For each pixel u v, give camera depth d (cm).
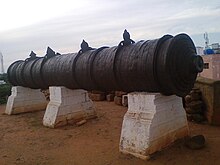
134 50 545
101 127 750
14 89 1086
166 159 480
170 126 545
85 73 668
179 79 506
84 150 570
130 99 554
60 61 797
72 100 821
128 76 539
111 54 603
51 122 795
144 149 493
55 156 547
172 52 492
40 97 1131
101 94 1232
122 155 519
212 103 670
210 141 550
